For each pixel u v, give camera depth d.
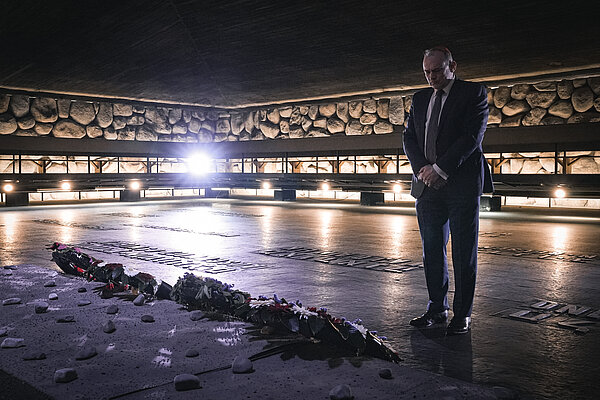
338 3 10.39
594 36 10.48
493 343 3.42
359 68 13.62
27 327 3.32
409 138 3.96
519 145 13.79
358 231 9.42
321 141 17.31
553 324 3.85
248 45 12.80
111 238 8.40
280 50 12.93
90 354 2.78
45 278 4.80
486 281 5.32
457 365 3.01
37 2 10.62
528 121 13.99
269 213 13.01
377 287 5.04
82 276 4.94
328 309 4.24
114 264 4.64
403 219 11.59
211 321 3.46
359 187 15.30
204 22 11.88
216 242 8.02
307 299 4.57
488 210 13.41
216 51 13.30
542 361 3.08
